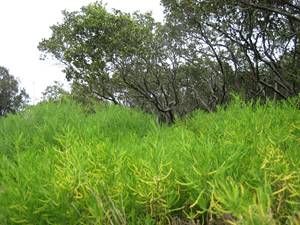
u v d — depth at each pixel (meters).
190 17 18.70
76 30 20.61
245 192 1.64
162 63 27.20
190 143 2.43
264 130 2.80
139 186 1.88
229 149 2.19
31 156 2.56
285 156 2.07
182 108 32.88
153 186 1.84
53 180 1.98
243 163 2.13
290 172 1.88
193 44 26.34
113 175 2.01
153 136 3.03
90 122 4.39
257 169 2.00
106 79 21.92
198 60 28.22
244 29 17.20
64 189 1.92
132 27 21.08
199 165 1.95
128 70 22.98
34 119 4.96
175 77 28.91
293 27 15.55
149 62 24.20
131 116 4.92
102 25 20.36
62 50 23.69
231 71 25.95
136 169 1.96
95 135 3.30
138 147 2.52
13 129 4.61
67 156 2.19
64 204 1.88
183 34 24.38
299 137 2.68
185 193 1.99
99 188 1.90
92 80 21.02
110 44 20.58
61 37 23.25
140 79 25.86
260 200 1.42
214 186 1.66
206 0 12.98
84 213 1.87
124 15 20.88
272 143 2.27
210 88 29.38
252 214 1.35
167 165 2.03
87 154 2.31
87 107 5.86
